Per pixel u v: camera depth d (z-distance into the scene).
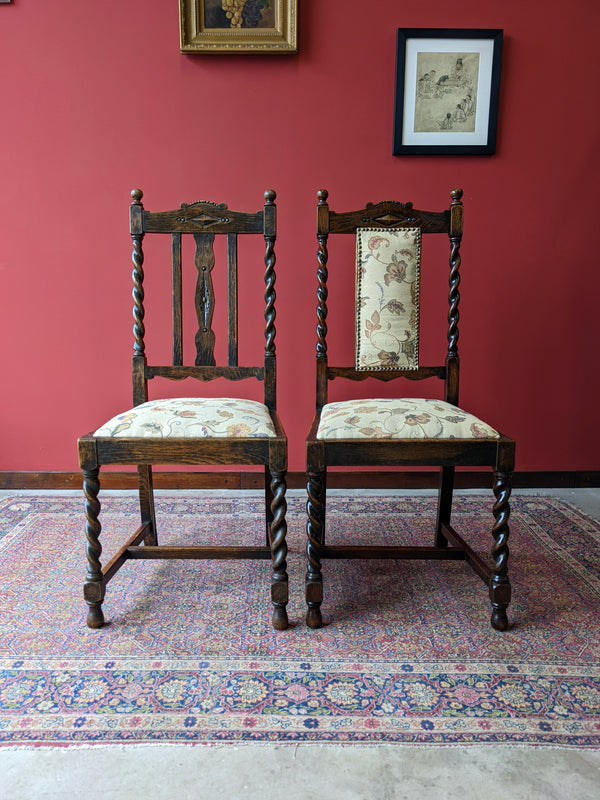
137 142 2.29
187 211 1.72
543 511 2.27
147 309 2.38
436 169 2.32
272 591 1.47
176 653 1.39
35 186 2.30
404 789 1.02
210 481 2.51
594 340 2.44
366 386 2.44
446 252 2.35
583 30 2.25
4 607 1.59
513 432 2.49
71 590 1.68
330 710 1.20
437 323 2.39
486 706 1.21
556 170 2.33
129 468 2.50
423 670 1.33
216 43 2.20
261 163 2.30
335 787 1.02
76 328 2.39
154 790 1.01
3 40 2.22
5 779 1.04
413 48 2.22
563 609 1.58
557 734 1.14
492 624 1.49
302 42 2.24
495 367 2.44
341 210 2.34
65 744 1.11
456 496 2.43
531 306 2.41
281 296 2.37
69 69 2.24
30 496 2.43
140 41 2.23
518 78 2.27
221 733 1.14
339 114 2.28
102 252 2.34
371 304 1.77
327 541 2.00
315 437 1.49
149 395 2.42
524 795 1.01
